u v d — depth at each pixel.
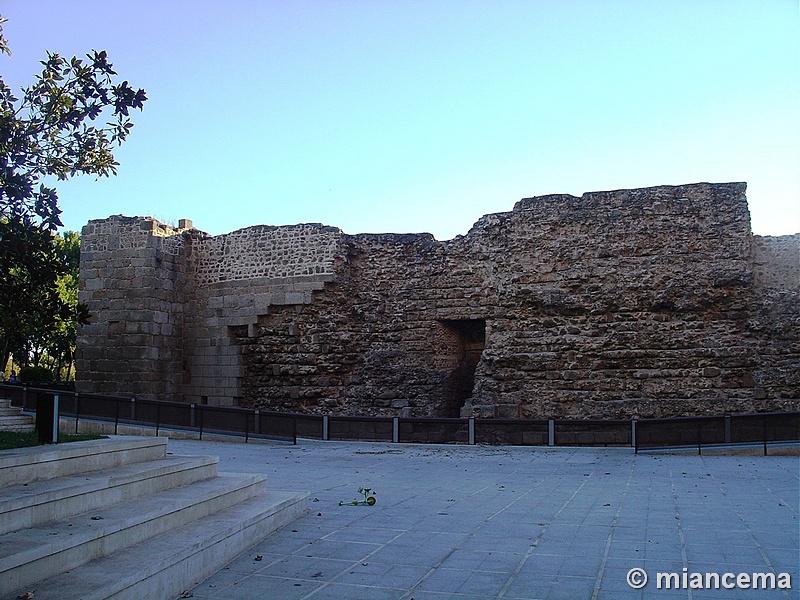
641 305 19.91
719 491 9.95
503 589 5.58
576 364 20.09
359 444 17.02
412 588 5.64
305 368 23.56
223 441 17.56
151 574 5.18
